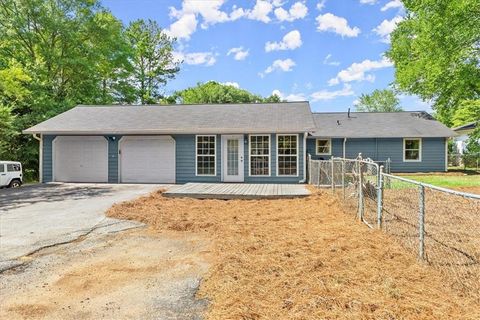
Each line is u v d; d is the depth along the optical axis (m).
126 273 4.05
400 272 3.82
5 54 21.53
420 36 17.78
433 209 7.89
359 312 2.87
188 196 10.23
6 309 3.12
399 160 20.30
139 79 36.44
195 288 3.57
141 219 7.22
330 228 6.12
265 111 16.31
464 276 3.68
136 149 15.10
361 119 22.78
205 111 16.86
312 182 13.15
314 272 3.85
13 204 9.47
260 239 5.40
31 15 21.52
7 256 4.76
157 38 37.62
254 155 14.31
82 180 15.40
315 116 23.84
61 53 23.52
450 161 25.81
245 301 3.14
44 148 15.42
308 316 2.82
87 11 23.94
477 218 6.88
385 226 6.19
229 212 7.95
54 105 21.20
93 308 3.13
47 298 3.36
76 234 6.03
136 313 3.02
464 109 19.84
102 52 26.34
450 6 15.09
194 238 5.73
